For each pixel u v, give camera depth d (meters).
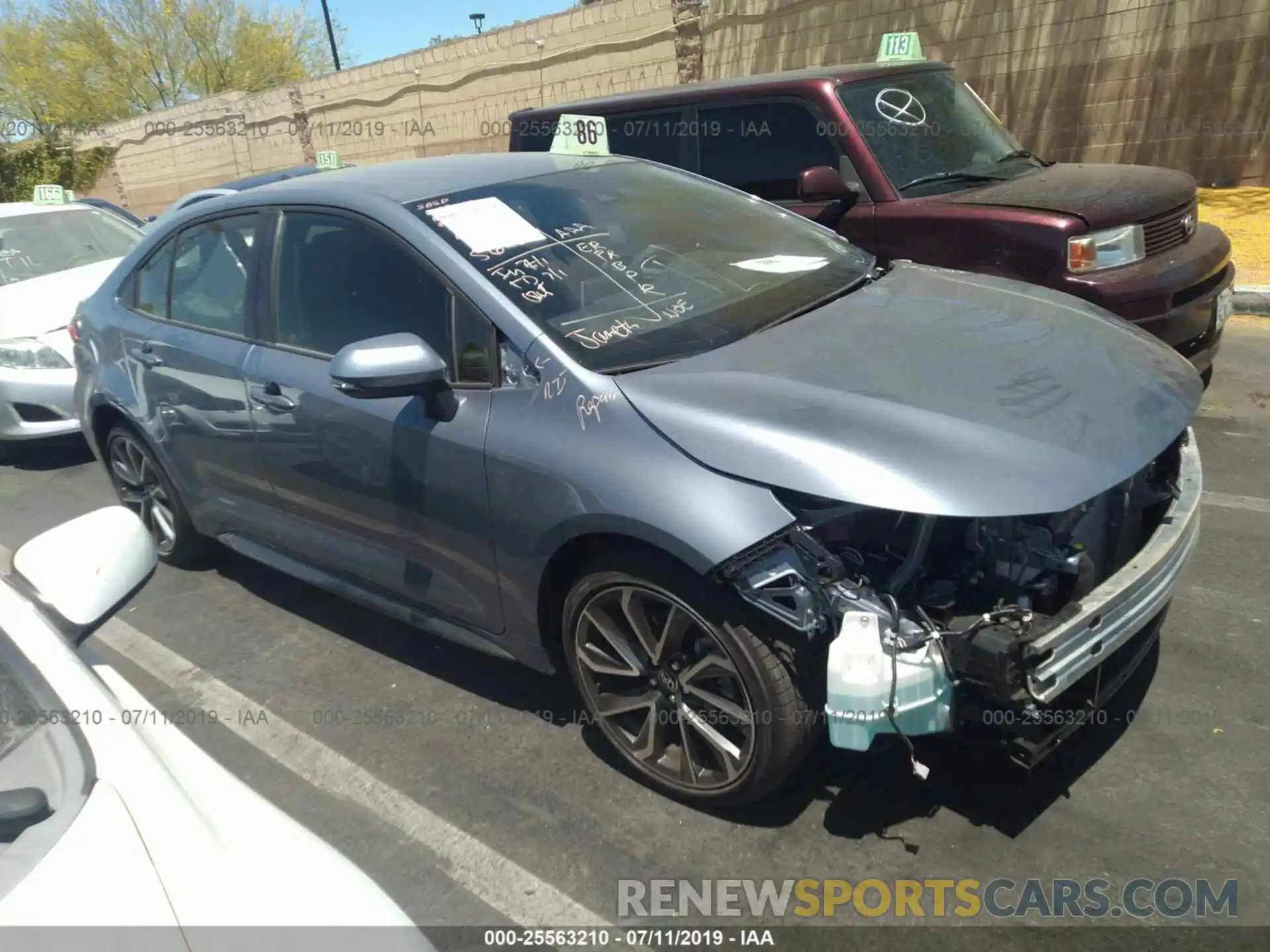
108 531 2.37
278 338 3.68
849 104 5.54
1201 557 3.96
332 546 3.65
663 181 4.01
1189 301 4.80
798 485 2.41
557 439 2.77
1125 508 2.75
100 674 2.19
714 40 13.99
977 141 5.92
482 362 3.01
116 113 28.83
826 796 2.86
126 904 1.52
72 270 7.26
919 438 2.44
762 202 4.14
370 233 3.38
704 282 3.32
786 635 2.53
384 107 19.30
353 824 2.98
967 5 11.87
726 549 2.43
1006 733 2.42
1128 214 4.72
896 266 3.77
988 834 2.68
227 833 1.72
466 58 17.31
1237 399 5.64
